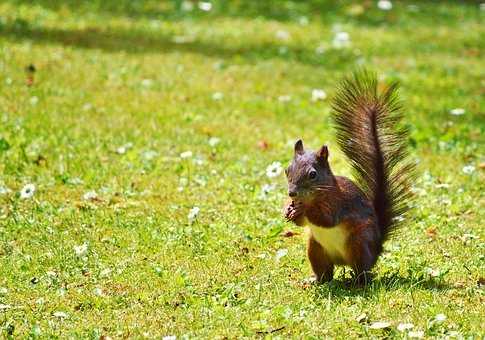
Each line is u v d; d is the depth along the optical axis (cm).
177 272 1023
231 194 1297
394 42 2483
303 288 979
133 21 2531
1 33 2256
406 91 2003
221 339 847
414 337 832
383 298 924
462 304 919
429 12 2881
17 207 1238
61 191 1304
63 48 2159
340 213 946
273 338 837
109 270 1025
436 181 1375
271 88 1980
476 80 2138
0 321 904
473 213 1241
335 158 1501
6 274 1024
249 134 1625
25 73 1917
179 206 1253
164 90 1891
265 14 2727
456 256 1076
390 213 1006
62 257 1071
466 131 1694
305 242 1123
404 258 1066
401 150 1021
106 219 1195
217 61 2181
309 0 2892
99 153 1471
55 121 1625
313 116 1772
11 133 1542
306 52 2333
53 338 859
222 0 2822
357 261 959
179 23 2566
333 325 866
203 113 1747
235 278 1011
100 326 886
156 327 880
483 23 2777
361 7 2850
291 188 929
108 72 1988
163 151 1498
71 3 2667
